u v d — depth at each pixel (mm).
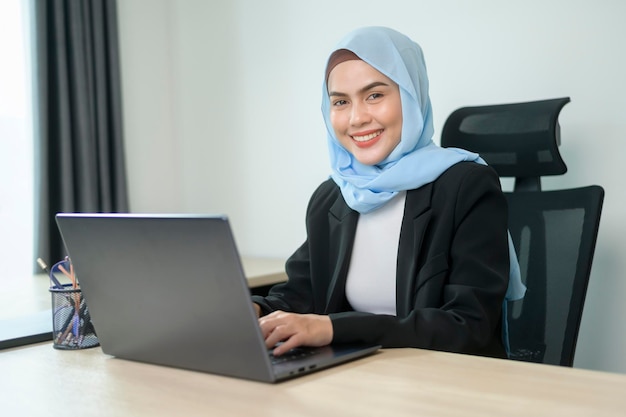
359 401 847
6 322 1418
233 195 3209
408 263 1470
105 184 3012
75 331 1206
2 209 2859
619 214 2182
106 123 3025
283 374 938
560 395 859
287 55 2977
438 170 1518
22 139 2908
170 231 928
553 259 1764
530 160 1875
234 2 3139
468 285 1370
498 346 1486
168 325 1013
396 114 1595
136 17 3229
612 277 2199
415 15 2600
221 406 844
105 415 833
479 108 1995
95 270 1070
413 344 1167
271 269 2574
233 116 3182
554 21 2287
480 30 2447
